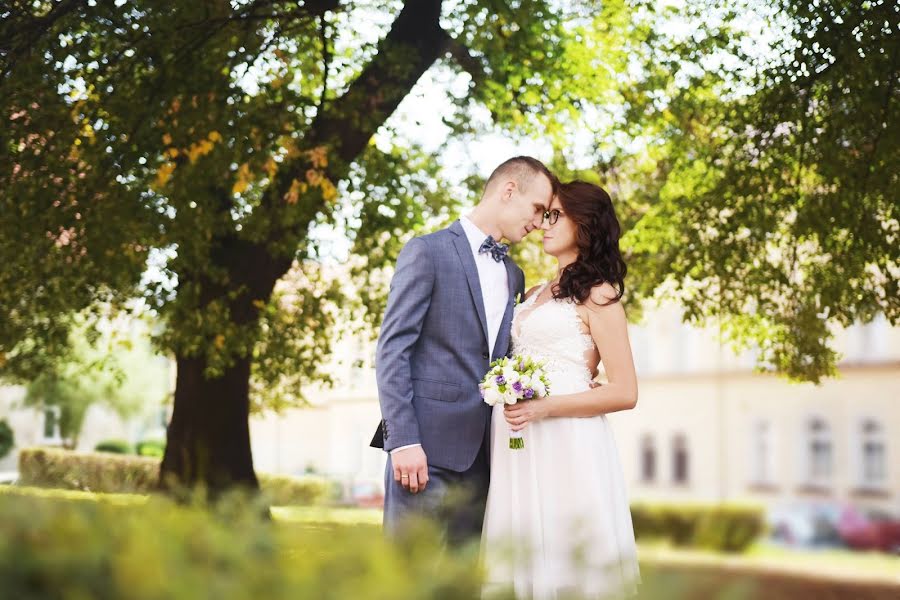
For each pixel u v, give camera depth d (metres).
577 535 0.98
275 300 11.35
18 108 7.88
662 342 31.28
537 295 4.02
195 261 8.78
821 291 9.59
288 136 8.46
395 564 0.85
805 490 28.08
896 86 7.93
